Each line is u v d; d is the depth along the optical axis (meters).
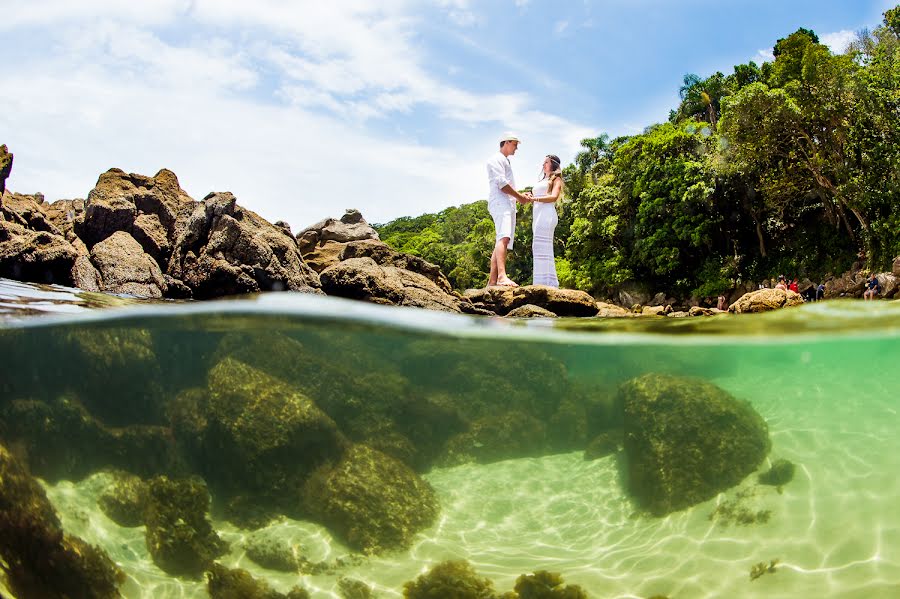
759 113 30.03
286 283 10.73
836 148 30.67
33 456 4.45
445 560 3.96
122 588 3.95
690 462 4.39
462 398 5.30
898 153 27.62
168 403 4.88
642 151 39.00
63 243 10.36
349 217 19.20
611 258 40.09
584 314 10.98
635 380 5.02
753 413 4.68
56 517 4.23
